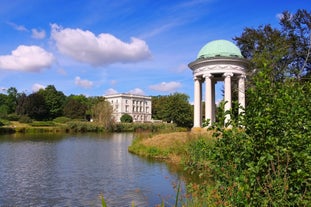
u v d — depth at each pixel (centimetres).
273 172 470
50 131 6975
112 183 1525
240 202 462
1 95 11431
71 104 10862
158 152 2506
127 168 1961
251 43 2941
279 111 468
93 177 1680
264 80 512
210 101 3117
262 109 481
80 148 3322
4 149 3119
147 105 13325
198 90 3281
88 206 1148
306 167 445
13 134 5909
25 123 8094
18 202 1200
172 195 1245
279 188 453
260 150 468
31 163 2192
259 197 458
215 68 3077
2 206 1150
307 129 477
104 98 12138
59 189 1408
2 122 7244
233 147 506
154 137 3061
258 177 468
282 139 454
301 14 2758
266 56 1942
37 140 4462
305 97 548
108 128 7575
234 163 505
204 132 2434
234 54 3138
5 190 1384
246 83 2527
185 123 8194
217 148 528
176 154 2347
